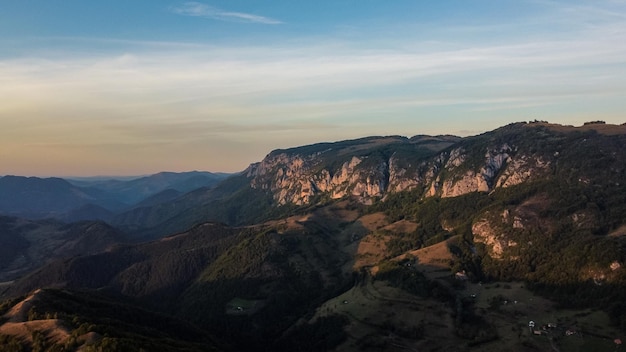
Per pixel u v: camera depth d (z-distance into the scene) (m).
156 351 153.12
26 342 159.88
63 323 168.25
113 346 142.38
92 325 162.12
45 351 151.25
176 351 162.75
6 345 158.50
